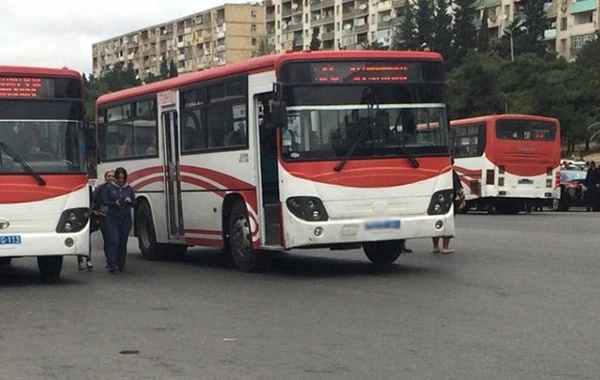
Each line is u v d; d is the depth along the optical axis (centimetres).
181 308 1133
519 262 1555
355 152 1352
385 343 868
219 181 1540
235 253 1523
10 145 1348
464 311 1044
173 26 15825
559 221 2812
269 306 1123
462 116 7381
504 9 10969
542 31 10062
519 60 8144
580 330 913
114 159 1986
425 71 1405
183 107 1662
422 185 1382
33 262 1873
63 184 1367
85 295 1284
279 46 14225
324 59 1353
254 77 1413
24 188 1345
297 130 1335
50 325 1024
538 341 861
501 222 2805
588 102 7669
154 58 16400
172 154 1719
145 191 1852
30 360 830
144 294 1282
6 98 1357
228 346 876
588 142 7894
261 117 1421
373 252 1590
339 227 1334
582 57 8656
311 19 13612
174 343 900
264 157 1421
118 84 12225
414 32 10669
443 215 1397
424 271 1460
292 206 1332
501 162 3403
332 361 795
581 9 9925
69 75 1396
